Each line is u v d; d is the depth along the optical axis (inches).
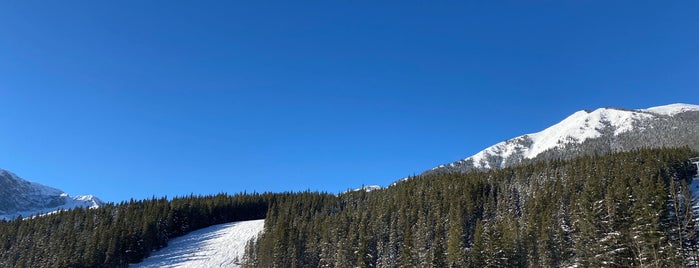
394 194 5743.1
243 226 6269.7
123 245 4840.1
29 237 5408.5
